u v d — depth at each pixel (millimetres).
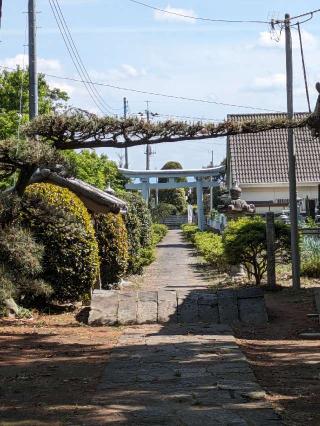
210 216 49312
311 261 19562
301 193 38656
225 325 12664
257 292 13977
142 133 12719
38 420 6410
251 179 38781
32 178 15820
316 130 13703
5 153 12297
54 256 14609
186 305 13766
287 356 9703
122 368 8766
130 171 46094
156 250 36594
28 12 17500
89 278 14820
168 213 71750
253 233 17688
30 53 17547
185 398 7152
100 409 6781
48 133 12773
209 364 8953
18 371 8703
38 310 14586
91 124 12492
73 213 14750
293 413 6621
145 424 6238
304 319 12969
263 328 12406
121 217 18938
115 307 13727
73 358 9586
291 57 17797
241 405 6871
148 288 18938
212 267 25703
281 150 40000
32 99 17578
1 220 12977
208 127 12750
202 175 46969
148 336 11523
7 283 12289
